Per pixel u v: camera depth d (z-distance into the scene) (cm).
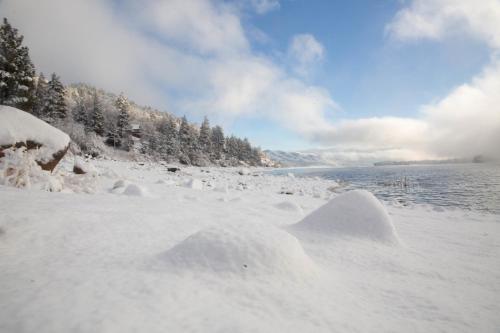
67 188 1114
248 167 10369
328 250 651
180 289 345
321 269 501
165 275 385
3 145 996
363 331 307
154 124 10706
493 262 626
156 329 254
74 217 639
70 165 2389
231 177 4247
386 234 750
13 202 686
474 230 1015
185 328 262
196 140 8206
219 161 8844
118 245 516
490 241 848
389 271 541
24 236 500
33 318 253
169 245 547
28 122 1097
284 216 1079
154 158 6512
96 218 665
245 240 451
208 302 322
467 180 3597
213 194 1675
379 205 805
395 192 2689
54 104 4953
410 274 529
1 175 905
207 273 401
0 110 1066
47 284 329
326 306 353
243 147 11200
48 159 1108
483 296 440
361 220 779
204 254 431
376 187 3162
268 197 1883
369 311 360
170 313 286
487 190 2558
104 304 288
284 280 405
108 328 245
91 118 6375
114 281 351
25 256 423
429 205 1722
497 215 1391
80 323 249
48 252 451
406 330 322
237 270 409
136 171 3272
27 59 2631
